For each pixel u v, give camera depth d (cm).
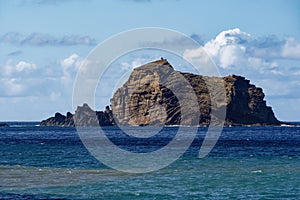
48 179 10281
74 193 8756
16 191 8894
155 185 9650
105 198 8381
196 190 9206
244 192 9081
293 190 9275
